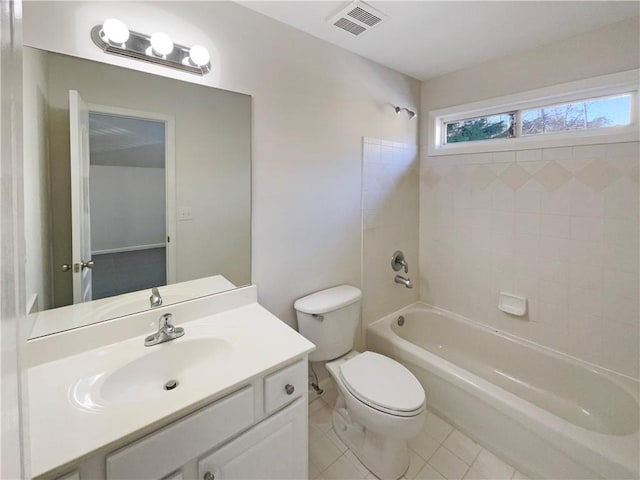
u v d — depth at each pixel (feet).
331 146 6.25
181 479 2.87
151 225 4.32
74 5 3.54
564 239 6.06
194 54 4.23
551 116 6.27
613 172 5.43
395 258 7.89
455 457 5.18
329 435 5.65
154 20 4.05
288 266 5.79
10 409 1.20
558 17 5.17
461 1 4.77
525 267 6.63
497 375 6.91
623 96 5.41
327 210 6.32
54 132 3.53
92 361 3.51
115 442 2.43
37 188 3.43
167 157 4.37
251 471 3.38
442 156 7.90
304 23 5.35
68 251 3.70
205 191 4.74
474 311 7.58
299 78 5.61
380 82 7.09
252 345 3.84
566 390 6.02
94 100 3.76
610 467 3.89
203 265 4.80
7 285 1.19
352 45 6.17
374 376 4.97
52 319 3.60
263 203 5.35
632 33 5.13
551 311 6.32
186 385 3.06
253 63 5.01
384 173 7.42
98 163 3.86
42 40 3.38
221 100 4.73
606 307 5.65
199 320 4.55
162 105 4.25
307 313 5.59
